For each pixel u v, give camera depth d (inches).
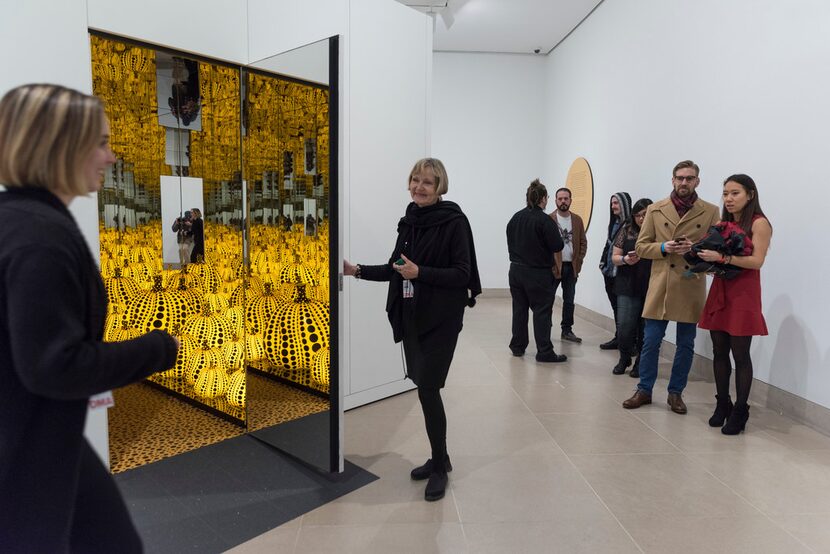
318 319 107.1
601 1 254.1
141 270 138.5
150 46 104.1
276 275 115.7
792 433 127.6
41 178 39.1
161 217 134.2
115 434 124.6
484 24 284.8
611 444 121.5
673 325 192.9
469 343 222.1
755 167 151.0
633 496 98.4
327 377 106.5
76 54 90.4
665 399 152.5
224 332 131.0
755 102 150.9
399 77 149.5
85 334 39.4
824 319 127.5
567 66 299.9
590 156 268.1
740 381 126.0
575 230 225.1
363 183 141.5
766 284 145.8
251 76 116.0
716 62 168.6
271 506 94.0
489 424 133.4
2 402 37.5
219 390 134.6
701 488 101.5
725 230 126.3
